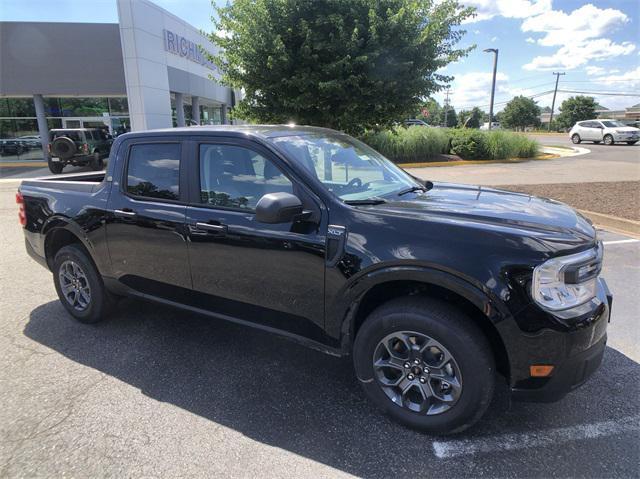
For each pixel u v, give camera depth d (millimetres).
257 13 9125
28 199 4473
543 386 2455
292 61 9188
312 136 3629
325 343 3016
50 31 21344
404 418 2770
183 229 3406
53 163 18703
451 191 3602
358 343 2840
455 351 2523
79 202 4062
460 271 2445
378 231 2697
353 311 2850
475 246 2475
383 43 8914
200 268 3393
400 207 2920
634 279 5207
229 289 3297
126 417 2920
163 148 3619
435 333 2561
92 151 19469
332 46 8820
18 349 3836
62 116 23500
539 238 2469
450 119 90375
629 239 6914
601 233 7324
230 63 10000
